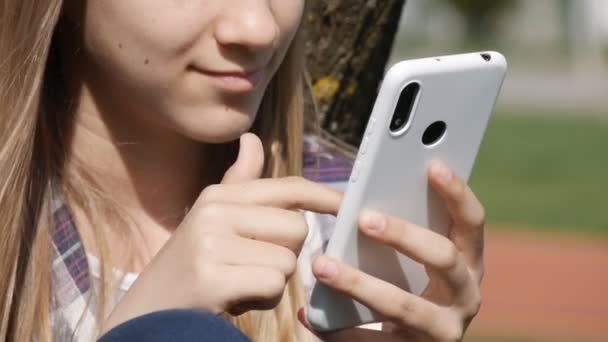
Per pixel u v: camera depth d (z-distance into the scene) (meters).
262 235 1.94
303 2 2.26
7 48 2.23
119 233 2.33
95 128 2.34
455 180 2.07
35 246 2.24
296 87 2.55
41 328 2.19
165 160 2.38
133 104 2.26
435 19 32.38
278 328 2.35
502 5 32.16
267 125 2.54
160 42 2.11
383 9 3.11
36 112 2.25
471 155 2.15
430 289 2.12
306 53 3.09
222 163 2.46
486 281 9.22
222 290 1.90
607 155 15.95
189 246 1.93
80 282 2.24
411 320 2.03
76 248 2.27
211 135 2.16
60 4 2.24
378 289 1.99
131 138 2.34
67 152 2.34
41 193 2.29
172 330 1.88
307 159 2.64
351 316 2.07
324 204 2.04
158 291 1.93
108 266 2.26
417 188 2.09
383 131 1.99
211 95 2.14
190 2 2.10
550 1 32.12
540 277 9.39
